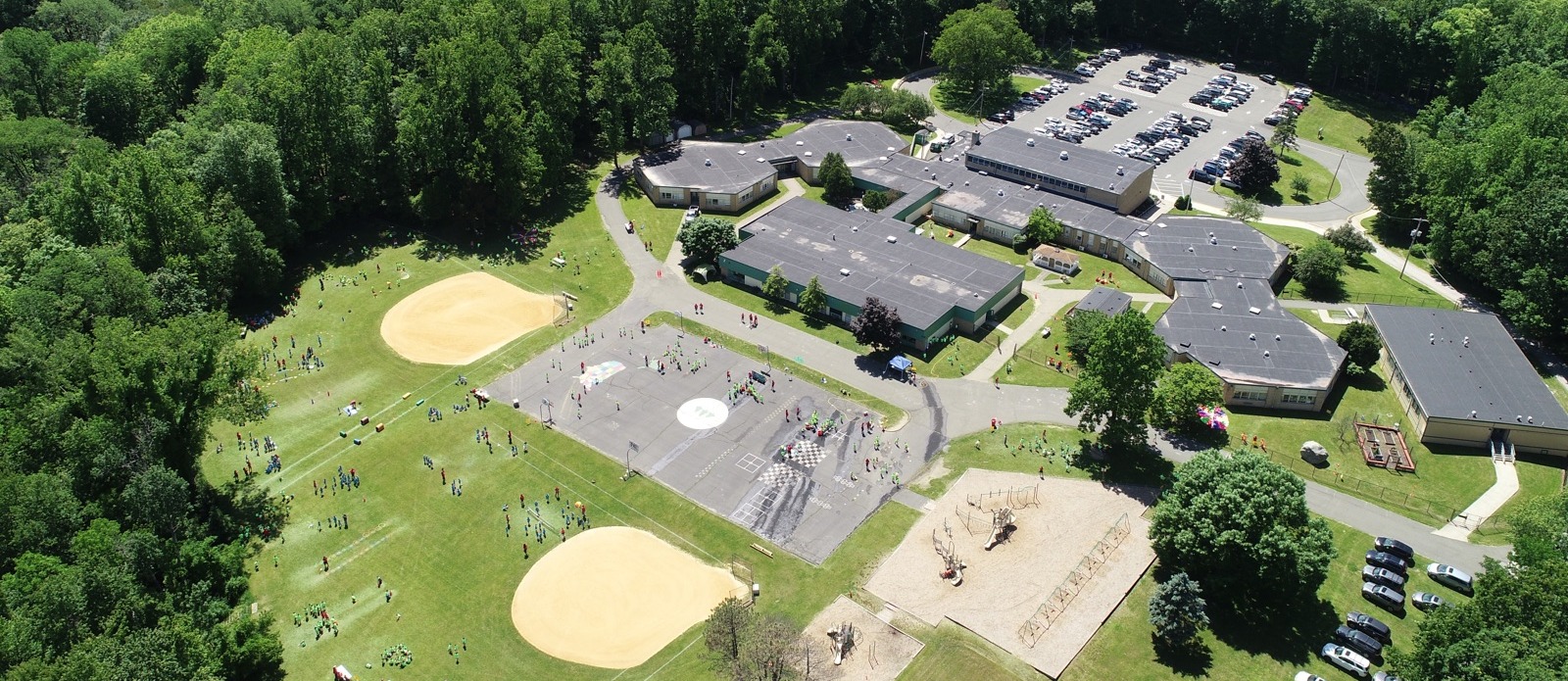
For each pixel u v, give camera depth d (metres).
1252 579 117.38
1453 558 128.25
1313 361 160.12
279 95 189.25
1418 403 149.88
